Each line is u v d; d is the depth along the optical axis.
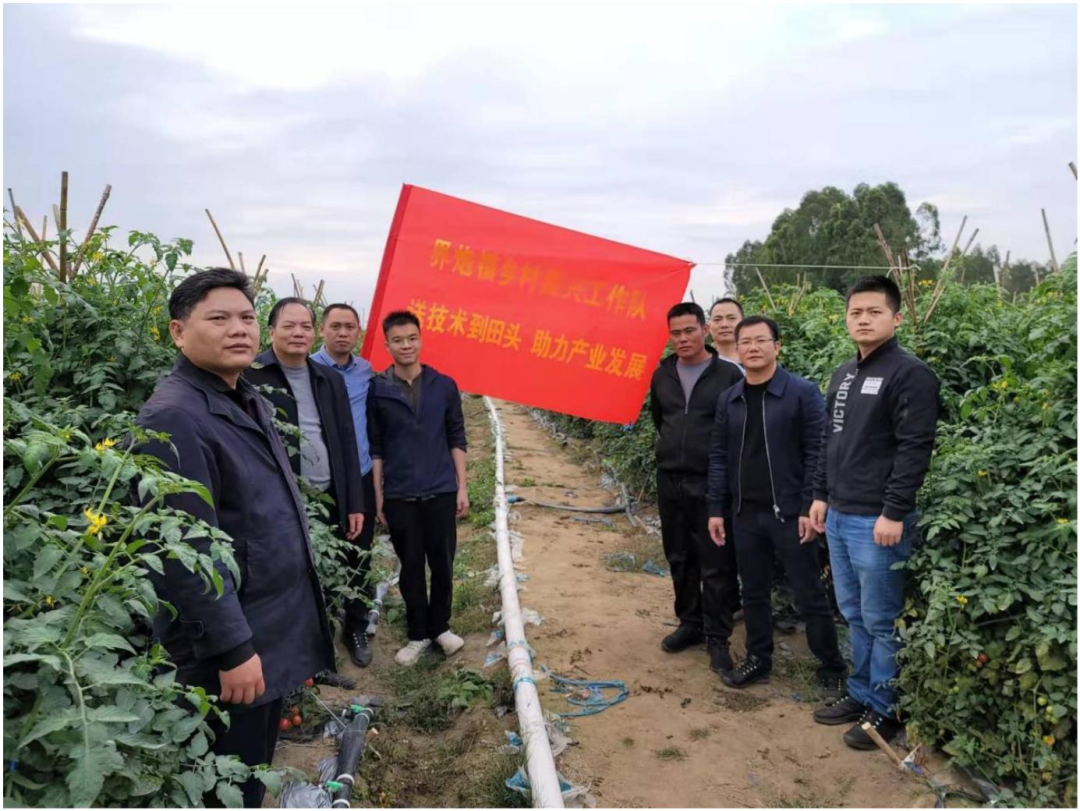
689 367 4.24
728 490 3.89
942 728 2.96
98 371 3.11
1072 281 4.23
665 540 4.30
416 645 4.18
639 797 2.94
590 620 4.67
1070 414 3.06
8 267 2.96
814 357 5.77
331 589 3.67
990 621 2.80
